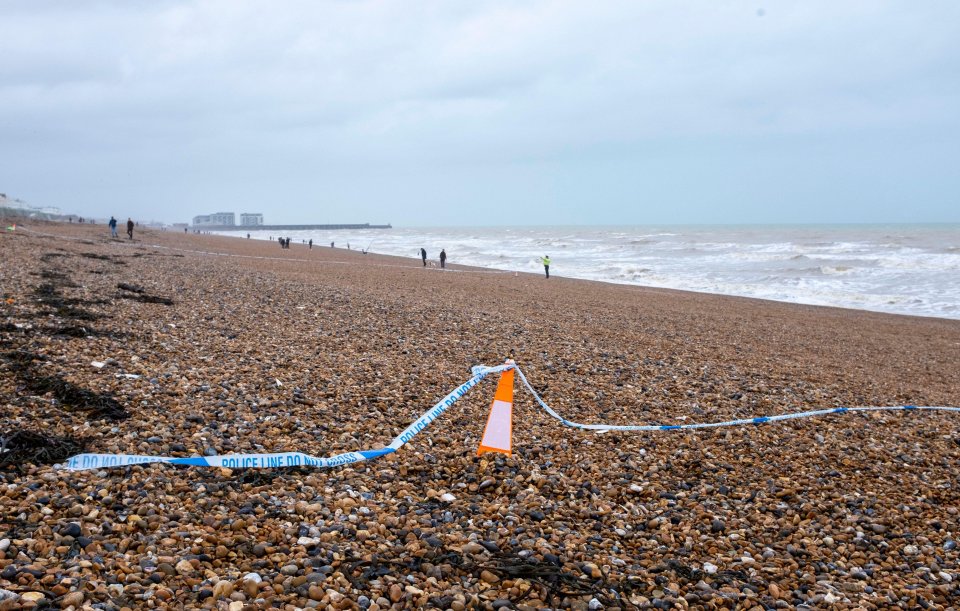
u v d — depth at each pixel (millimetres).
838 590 4398
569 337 14984
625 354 13070
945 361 16500
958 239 80438
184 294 16828
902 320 24172
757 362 13680
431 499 5348
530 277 39594
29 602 3160
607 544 4789
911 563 4898
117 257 29391
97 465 5012
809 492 6191
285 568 3920
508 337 14219
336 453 6125
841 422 8789
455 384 9336
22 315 10828
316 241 122062
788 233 122312
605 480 6082
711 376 11383
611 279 41688
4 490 4430
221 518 4488
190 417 6547
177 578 3684
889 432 8461
